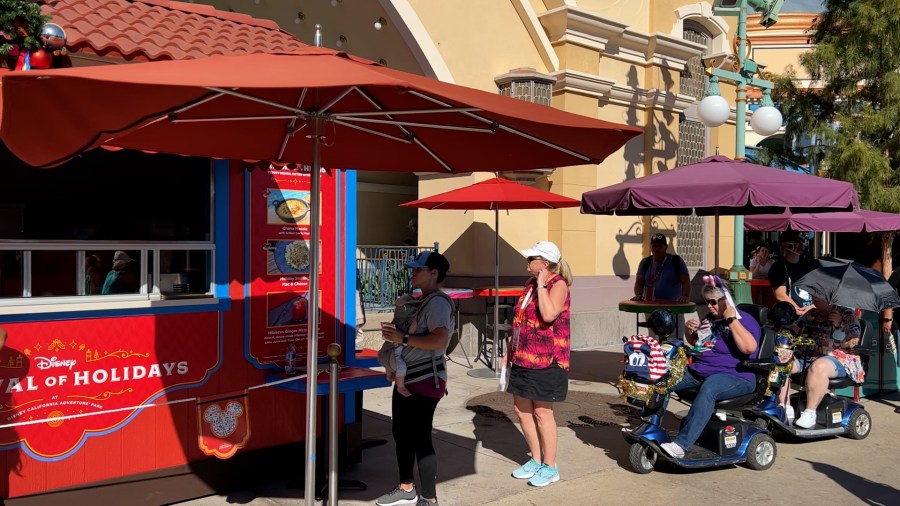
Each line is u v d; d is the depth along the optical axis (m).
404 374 4.62
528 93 10.98
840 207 6.30
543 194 8.68
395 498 4.77
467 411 7.56
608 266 12.56
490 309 10.83
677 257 8.56
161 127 3.79
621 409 7.78
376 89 3.34
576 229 11.72
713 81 10.33
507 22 11.45
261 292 5.16
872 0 11.43
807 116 12.46
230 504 4.81
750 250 15.98
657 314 5.53
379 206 14.38
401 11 10.31
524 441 6.49
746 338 5.56
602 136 3.34
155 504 4.67
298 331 5.35
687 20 13.96
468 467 5.76
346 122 3.87
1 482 4.08
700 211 8.02
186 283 4.88
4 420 4.08
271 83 2.47
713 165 6.71
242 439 5.07
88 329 4.39
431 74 10.55
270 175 5.21
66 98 2.62
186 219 4.87
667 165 13.32
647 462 5.65
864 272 6.75
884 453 6.29
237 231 5.05
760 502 5.05
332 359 4.23
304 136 4.18
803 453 6.28
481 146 4.11
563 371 5.29
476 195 8.56
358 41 11.45
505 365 5.54
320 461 5.24
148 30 4.95
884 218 10.09
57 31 4.02
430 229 11.52
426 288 4.65
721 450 5.70
